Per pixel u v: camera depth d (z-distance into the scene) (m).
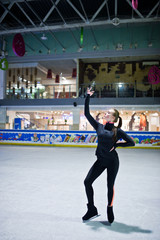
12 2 14.59
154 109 16.86
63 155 9.52
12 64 21.02
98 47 19.05
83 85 20.11
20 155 9.26
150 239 1.99
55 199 3.21
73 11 17.59
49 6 16.83
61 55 19.77
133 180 4.63
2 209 2.77
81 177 4.84
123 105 17.09
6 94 20.92
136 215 2.62
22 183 4.21
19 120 19.44
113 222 2.40
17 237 2.00
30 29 16.27
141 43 18.44
